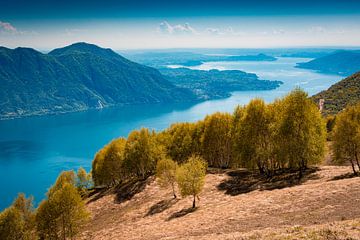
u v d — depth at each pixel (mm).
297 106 57219
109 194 90875
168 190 78938
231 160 85812
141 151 95688
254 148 65188
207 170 82312
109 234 59219
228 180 70812
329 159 78750
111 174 103250
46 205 57312
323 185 46625
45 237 57281
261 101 66500
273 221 36812
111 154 102938
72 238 60688
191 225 45219
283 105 62250
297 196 44375
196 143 93750
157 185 85312
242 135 66750
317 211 36719
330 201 39250
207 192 66625
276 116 63812
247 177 69500
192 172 59188
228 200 56844
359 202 36688
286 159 59844
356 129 55719
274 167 68812
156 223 55969
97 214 79312
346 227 26297
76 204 57844
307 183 54281
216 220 43750
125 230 58031
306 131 57000
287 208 40688
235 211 45406
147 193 81812
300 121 57094
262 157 65062
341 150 59344
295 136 57500
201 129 94875
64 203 57000
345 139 56375
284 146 58938
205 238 34156
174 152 97938
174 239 38125
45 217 56906
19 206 78312
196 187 58844
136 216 66625
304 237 25312
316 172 59438
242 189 62062
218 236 33656
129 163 97062
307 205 39875
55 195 57594
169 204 67562
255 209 43625
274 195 48031
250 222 38562
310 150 56812
